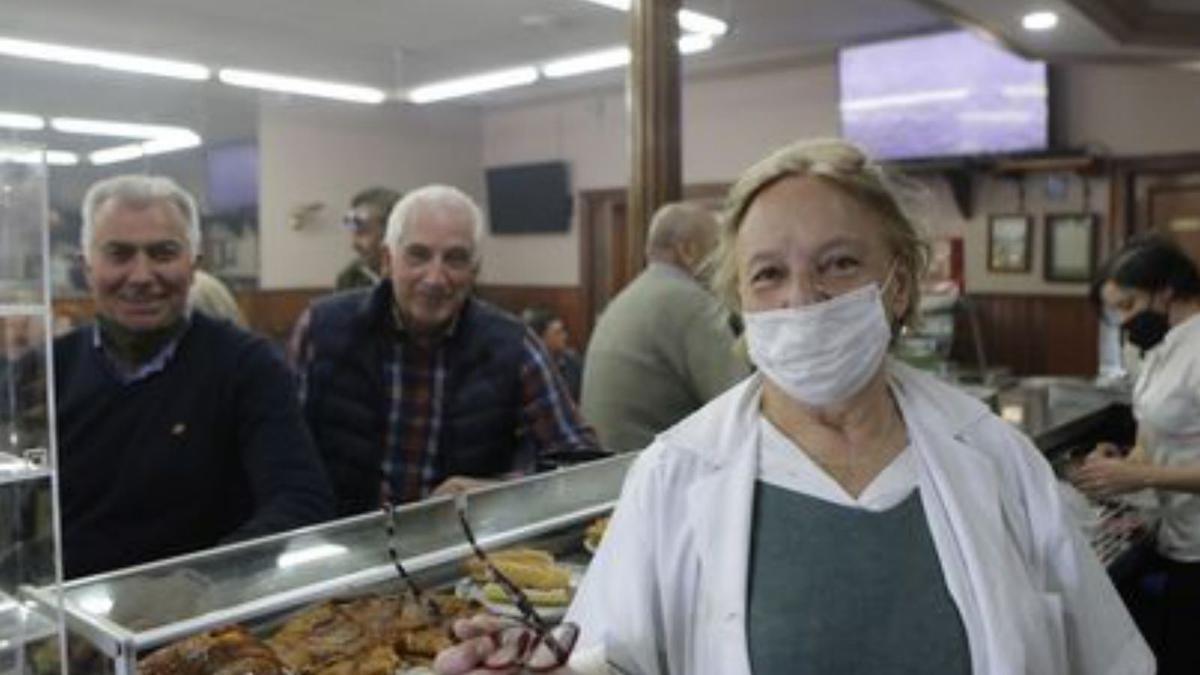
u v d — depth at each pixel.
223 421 1.72
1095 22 4.37
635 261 2.88
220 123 6.79
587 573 1.15
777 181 1.08
